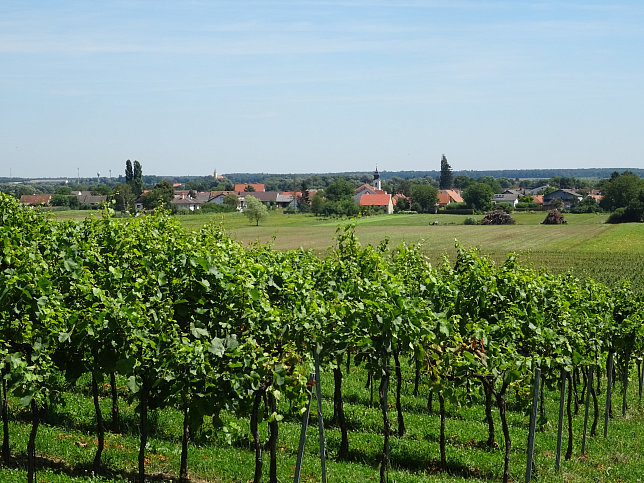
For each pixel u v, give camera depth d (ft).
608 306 80.69
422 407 77.41
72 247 50.62
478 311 61.77
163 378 40.68
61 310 40.06
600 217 554.05
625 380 84.74
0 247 48.44
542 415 62.80
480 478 55.01
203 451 53.42
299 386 43.60
